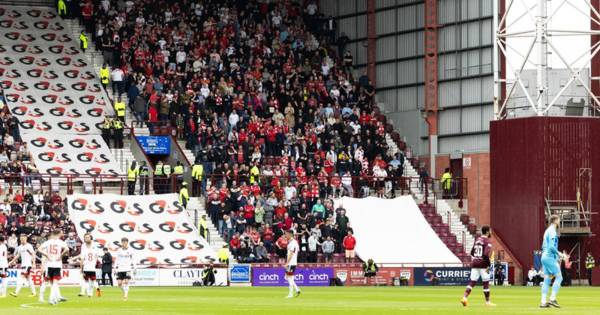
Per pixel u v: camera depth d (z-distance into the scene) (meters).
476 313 51.66
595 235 106.62
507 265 105.50
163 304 60.59
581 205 106.19
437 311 53.31
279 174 111.06
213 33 123.75
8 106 113.19
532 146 105.75
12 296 71.81
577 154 106.38
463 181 116.62
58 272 60.38
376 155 118.44
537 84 106.12
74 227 98.62
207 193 105.44
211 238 103.19
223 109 115.88
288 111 118.75
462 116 119.44
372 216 109.81
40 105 114.56
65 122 113.25
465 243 111.75
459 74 119.88
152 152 111.75
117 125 111.69
